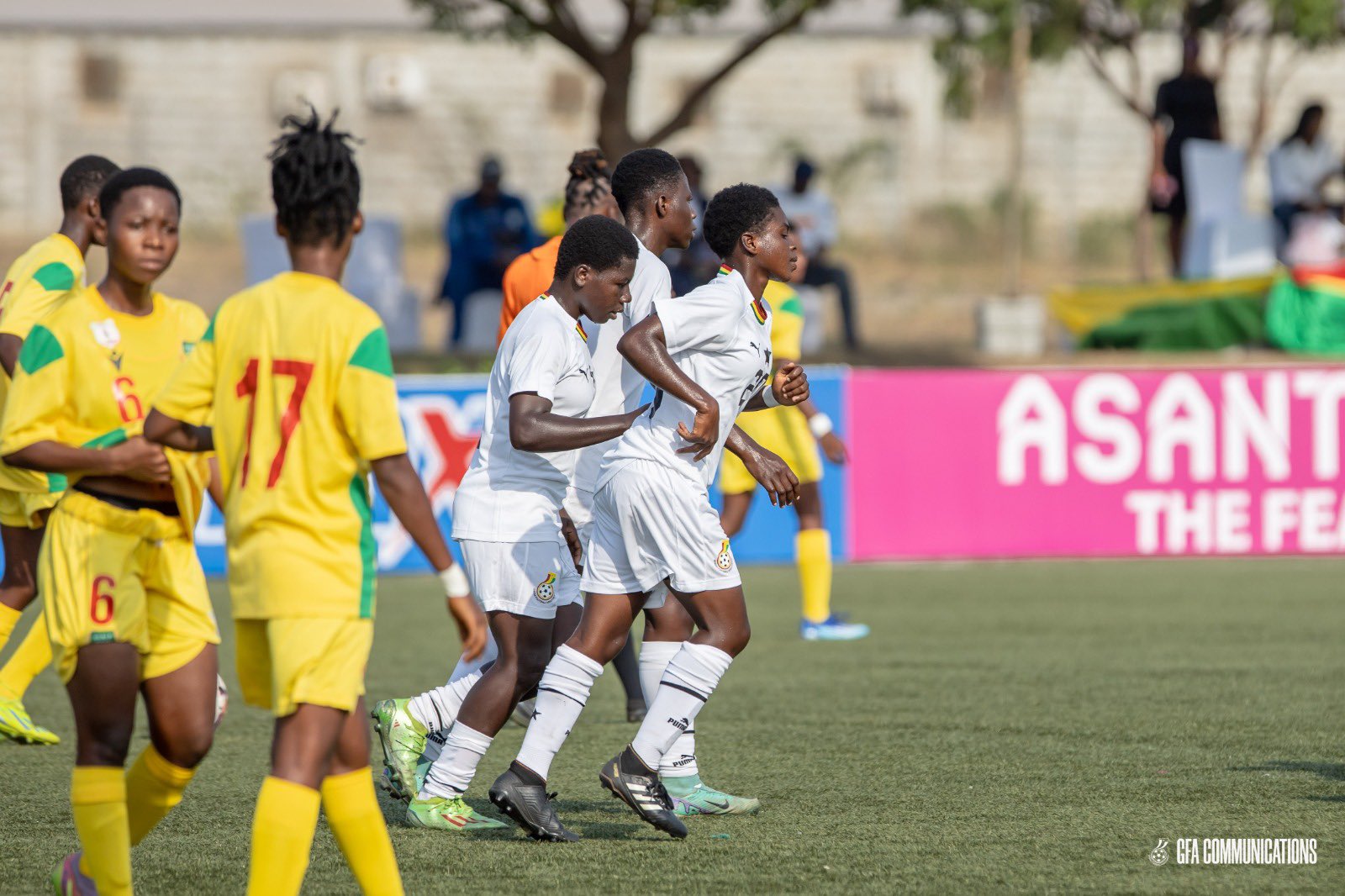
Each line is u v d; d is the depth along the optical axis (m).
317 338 12.57
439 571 12.81
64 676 13.62
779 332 28.47
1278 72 112.25
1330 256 53.31
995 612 35.41
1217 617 34.19
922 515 43.56
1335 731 22.25
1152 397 43.56
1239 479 43.66
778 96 116.75
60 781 19.59
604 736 22.92
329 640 12.50
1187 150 55.94
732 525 31.88
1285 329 50.91
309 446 12.57
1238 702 24.64
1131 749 21.12
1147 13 71.38
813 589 32.22
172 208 14.27
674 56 115.75
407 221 115.31
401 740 18.20
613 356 19.12
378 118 115.81
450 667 29.09
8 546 21.47
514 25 57.47
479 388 41.25
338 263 13.05
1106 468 43.56
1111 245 114.06
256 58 115.12
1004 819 17.39
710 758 20.91
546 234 50.00
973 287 105.81
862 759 20.73
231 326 12.88
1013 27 69.69
